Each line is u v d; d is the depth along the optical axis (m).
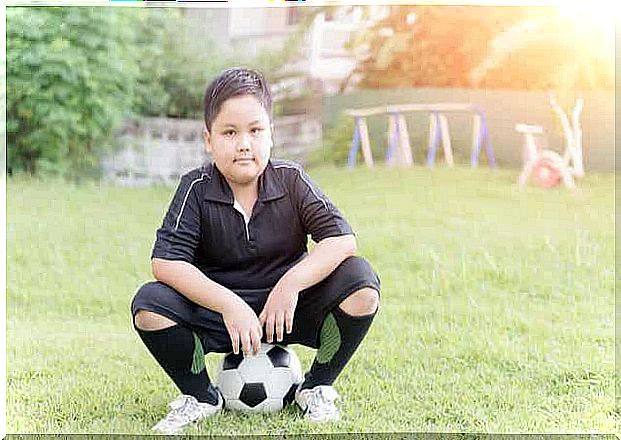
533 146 5.20
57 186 5.07
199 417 2.32
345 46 5.61
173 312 2.22
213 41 5.59
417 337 3.11
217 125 2.35
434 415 2.42
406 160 5.47
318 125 5.61
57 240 4.23
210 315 2.35
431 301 3.53
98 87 5.28
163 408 2.48
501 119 5.41
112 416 2.42
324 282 2.35
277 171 2.44
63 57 5.20
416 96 5.54
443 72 5.49
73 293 3.65
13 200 4.77
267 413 2.39
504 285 3.71
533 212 4.59
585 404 2.53
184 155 5.45
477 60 5.42
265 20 5.66
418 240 4.20
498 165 5.41
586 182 5.01
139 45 5.46
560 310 3.42
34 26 5.23
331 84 5.64
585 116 5.13
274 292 2.27
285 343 2.44
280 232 2.43
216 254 2.42
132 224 4.52
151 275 3.88
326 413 2.35
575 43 5.12
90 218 4.57
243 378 2.38
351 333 2.30
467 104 5.46
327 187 5.02
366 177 5.20
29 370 2.79
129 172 5.38
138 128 5.40
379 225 4.40
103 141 5.33
